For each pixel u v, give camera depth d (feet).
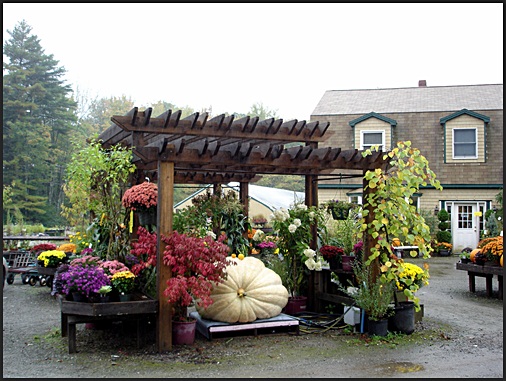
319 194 60.54
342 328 21.42
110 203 23.20
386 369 16.01
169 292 17.07
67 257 31.60
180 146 18.13
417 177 20.68
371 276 20.61
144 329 18.33
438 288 34.53
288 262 24.75
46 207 93.15
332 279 24.27
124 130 23.61
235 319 19.76
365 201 21.97
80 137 107.34
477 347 18.84
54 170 99.86
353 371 15.76
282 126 25.25
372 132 60.54
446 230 59.16
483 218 58.70
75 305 17.39
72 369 15.84
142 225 21.42
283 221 24.36
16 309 26.66
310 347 18.53
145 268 20.81
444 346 18.93
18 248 44.29
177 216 24.03
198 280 17.83
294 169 26.16
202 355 17.40
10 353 17.76
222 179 33.32
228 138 25.73
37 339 19.81
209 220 29.84
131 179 25.64
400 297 21.76
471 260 33.50
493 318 24.31
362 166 21.83
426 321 23.41
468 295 31.63
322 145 61.72
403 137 60.44
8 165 92.17
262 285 20.58
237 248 29.19
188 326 18.75
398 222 20.56
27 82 103.19
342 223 28.81
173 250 17.81
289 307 24.08
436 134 59.82
